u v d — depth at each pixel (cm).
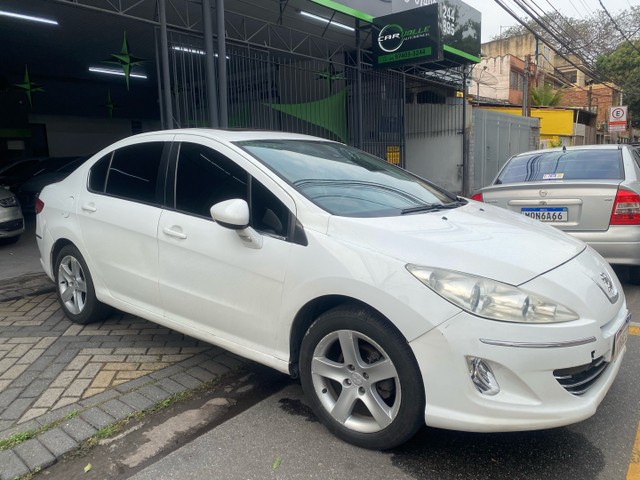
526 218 371
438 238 272
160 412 319
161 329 455
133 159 403
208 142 354
